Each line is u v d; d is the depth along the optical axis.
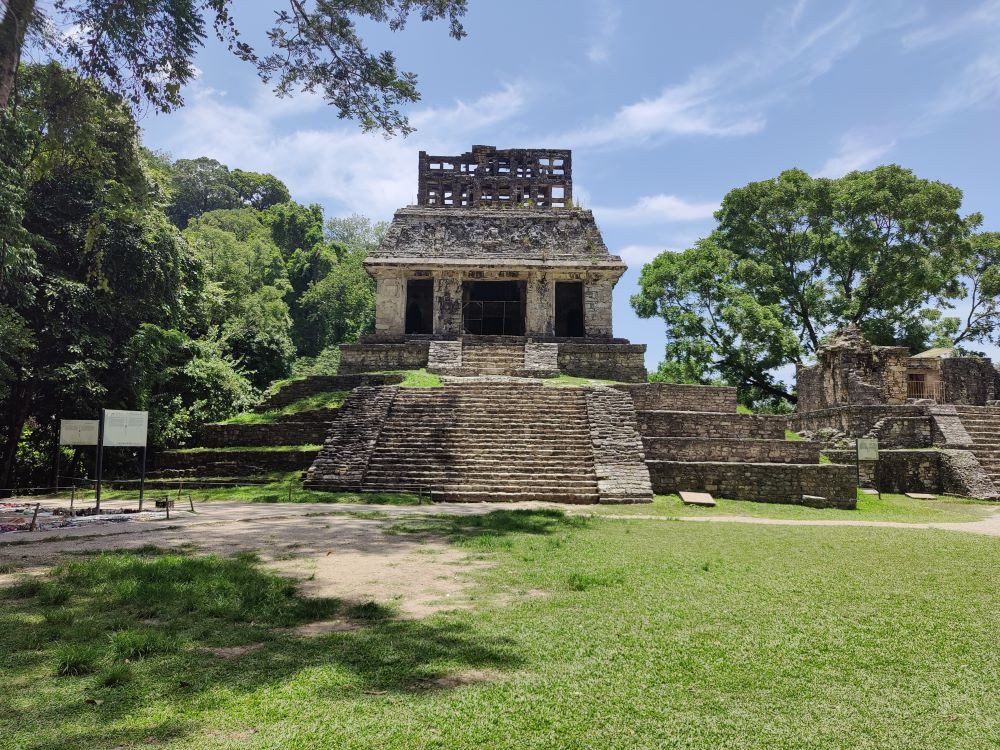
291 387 24.06
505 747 3.09
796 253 35.28
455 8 13.45
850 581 6.71
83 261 19.28
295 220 61.81
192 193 64.88
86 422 12.19
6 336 15.19
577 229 31.67
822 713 3.53
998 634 4.92
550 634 4.82
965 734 3.30
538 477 15.70
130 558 7.16
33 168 17.66
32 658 4.19
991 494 18.47
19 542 8.51
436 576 6.79
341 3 13.00
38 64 14.17
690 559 7.86
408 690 3.76
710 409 22.02
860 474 20.55
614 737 3.21
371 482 15.68
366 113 14.38
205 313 28.73
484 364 26.12
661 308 37.84
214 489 16.58
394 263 29.45
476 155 36.09
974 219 32.75
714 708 3.57
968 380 30.70
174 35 12.58
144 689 3.73
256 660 4.22
